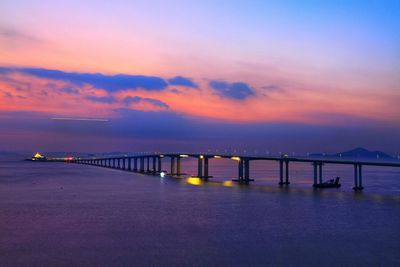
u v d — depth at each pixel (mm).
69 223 79438
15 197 122625
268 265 53531
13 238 67062
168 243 63844
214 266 53188
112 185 167750
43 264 53969
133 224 78312
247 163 198000
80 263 54281
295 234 69812
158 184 174375
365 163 151750
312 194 132625
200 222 80250
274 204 106688
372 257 56844
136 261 55062
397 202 110875
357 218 85000
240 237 67688
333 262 54688
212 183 183125
